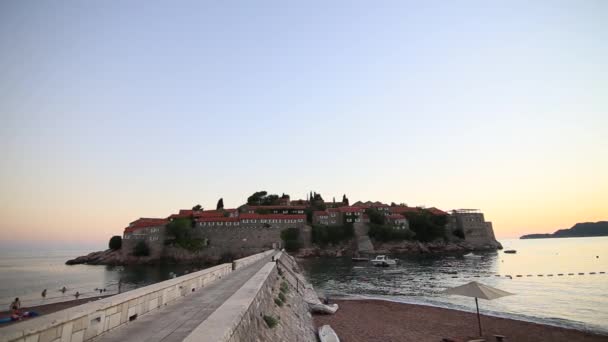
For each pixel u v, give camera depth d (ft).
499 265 321.52
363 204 593.83
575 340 89.35
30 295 190.70
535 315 117.70
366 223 506.89
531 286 186.39
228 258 445.37
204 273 70.69
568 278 218.38
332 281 228.63
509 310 126.93
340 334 94.38
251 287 52.47
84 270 371.76
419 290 184.24
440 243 517.14
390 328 100.89
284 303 79.77
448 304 140.46
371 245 477.36
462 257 429.79
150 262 424.46
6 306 155.94
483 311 125.39
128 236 447.01
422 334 94.48
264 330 43.80
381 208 563.07
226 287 65.92
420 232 522.06
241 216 472.44
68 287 228.02
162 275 310.65
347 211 513.45
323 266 344.08
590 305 134.41
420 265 332.60
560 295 157.48
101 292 198.90
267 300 60.18
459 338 89.40
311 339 74.18
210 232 462.60
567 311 123.95
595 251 543.39
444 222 543.39
